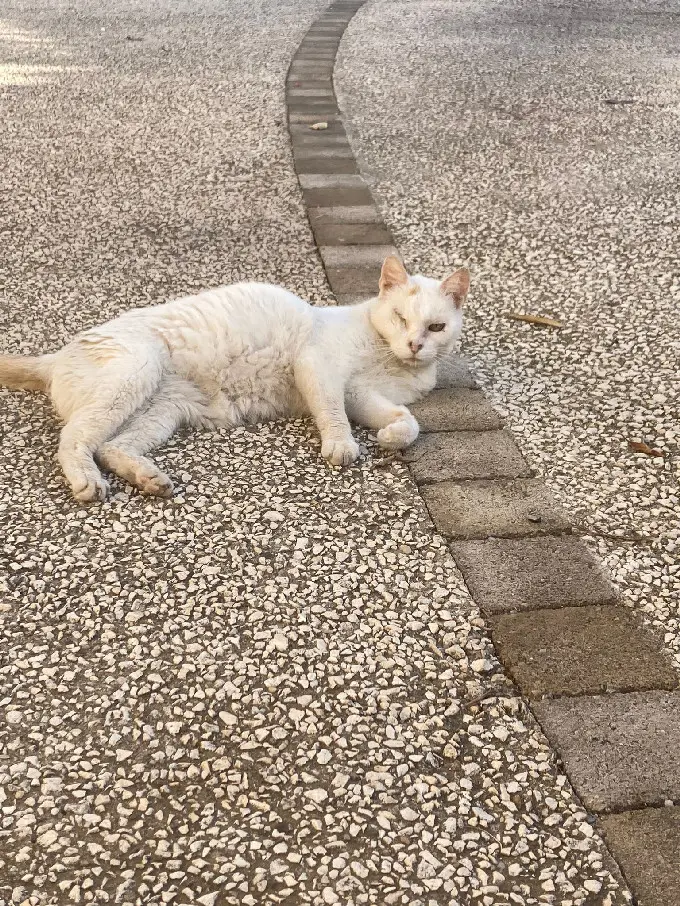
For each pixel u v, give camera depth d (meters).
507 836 0.96
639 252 1.99
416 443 1.43
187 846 0.94
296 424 1.48
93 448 1.33
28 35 4.01
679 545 1.26
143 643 1.11
